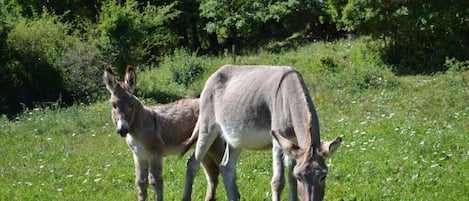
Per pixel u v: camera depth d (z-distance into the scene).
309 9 32.84
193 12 39.00
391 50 23.44
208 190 8.80
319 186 5.63
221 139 8.59
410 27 22.69
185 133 9.08
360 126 13.57
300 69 24.98
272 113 7.30
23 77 23.84
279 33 38.94
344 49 27.03
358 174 9.59
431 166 9.70
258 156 11.29
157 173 8.60
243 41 40.25
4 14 29.56
